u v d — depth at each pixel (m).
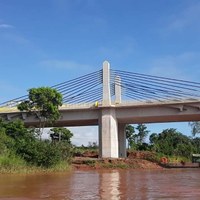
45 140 50.81
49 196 19.11
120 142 82.81
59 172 43.22
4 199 18.09
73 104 75.81
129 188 23.03
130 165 62.50
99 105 74.31
